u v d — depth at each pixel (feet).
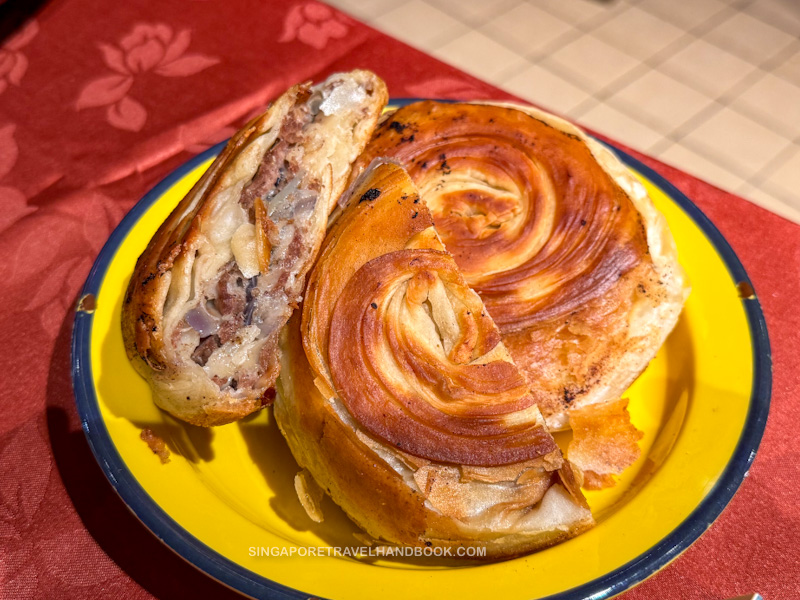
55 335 0.63
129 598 0.48
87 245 0.70
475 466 0.51
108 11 0.91
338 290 0.56
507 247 0.62
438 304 0.55
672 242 0.65
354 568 0.46
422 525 0.51
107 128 0.79
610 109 1.28
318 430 0.54
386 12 1.47
